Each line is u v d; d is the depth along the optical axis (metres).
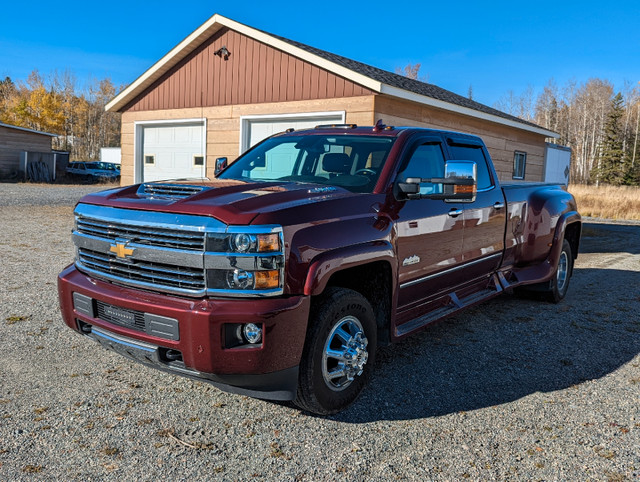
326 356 3.22
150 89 13.70
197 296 2.95
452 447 3.01
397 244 3.70
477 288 5.07
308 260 3.03
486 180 5.12
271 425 3.22
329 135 4.48
